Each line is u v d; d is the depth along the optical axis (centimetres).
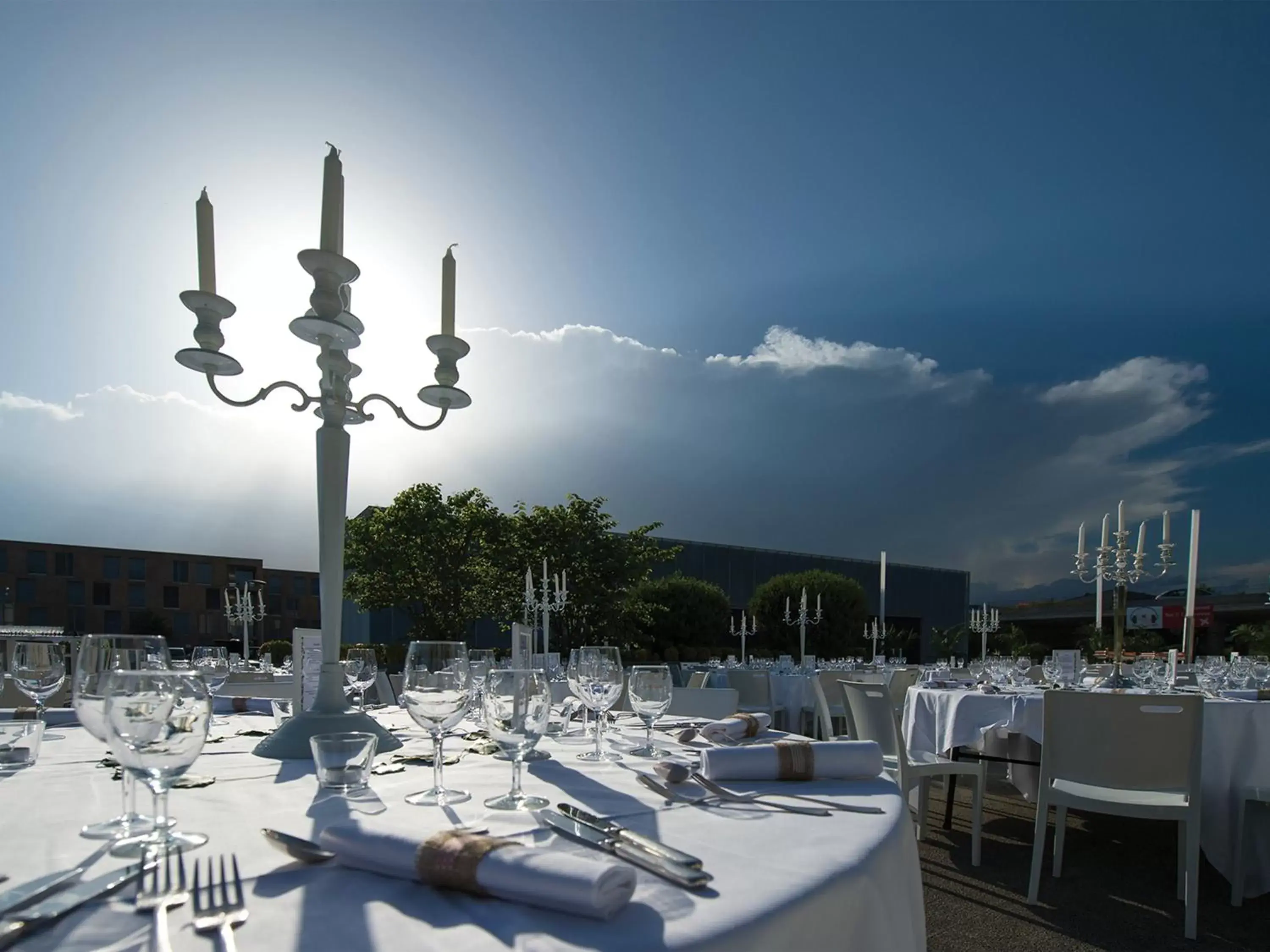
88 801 113
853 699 421
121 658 113
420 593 1859
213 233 181
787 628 2409
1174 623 2458
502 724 111
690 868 77
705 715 277
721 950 61
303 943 60
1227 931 304
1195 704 300
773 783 126
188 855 84
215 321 180
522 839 90
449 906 68
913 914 98
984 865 387
